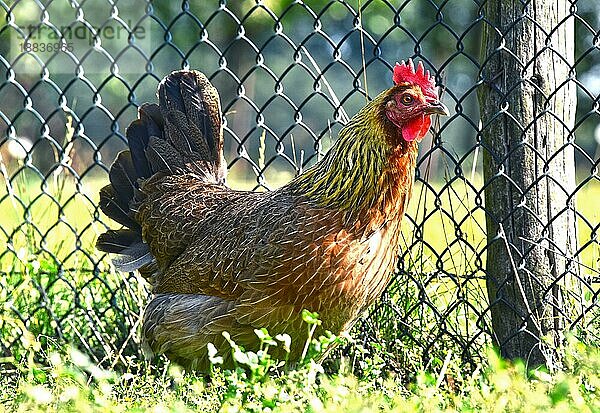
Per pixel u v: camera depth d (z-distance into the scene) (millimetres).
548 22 4320
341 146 4047
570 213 4469
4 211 7133
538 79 4344
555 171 4410
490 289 4555
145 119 5039
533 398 3324
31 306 5184
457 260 5277
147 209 4758
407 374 4520
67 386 3852
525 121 4359
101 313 4984
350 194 3955
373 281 4047
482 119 4492
